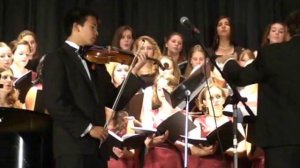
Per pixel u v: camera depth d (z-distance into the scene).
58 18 10.92
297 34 6.09
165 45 9.94
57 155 5.98
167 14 11.01
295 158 5.81
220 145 7.30
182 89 7.08
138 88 6.62
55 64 6.02
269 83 6.06
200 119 8.13
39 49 10.80
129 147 7.19
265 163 6.03
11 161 6.23
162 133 7.48
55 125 6.07
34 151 6.38
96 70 6.35
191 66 9.28
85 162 5.96
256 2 10.84
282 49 6.02
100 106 6.16
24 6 10.97
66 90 6.02
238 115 6.92
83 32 6.31
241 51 9.77
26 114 6.34
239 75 6.24
